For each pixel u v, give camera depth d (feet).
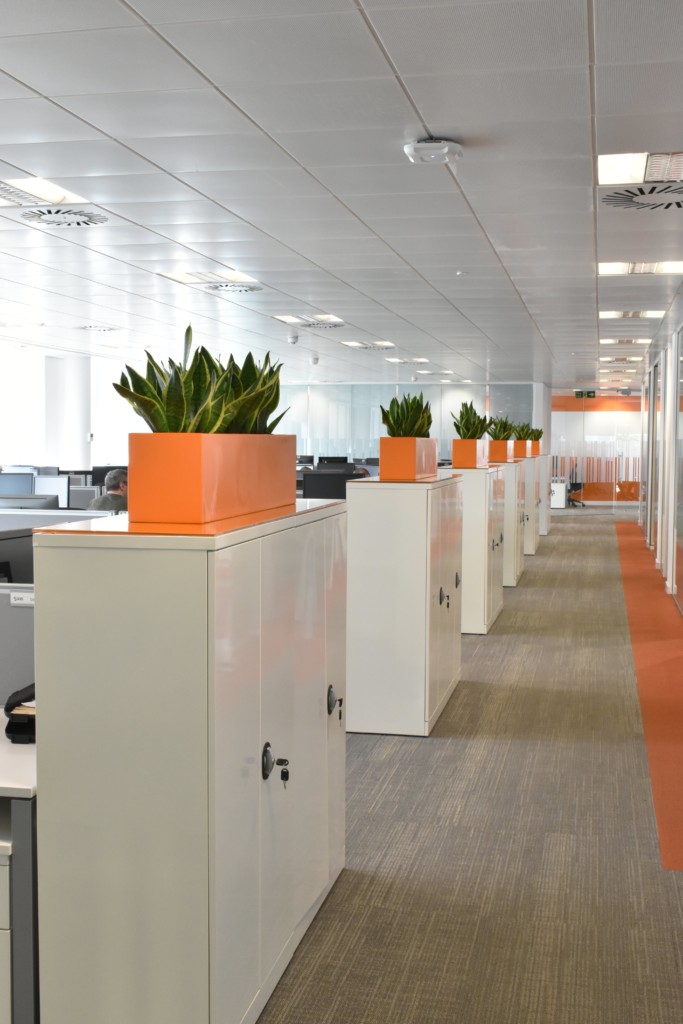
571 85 12.60
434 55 11.71
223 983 6.88
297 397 68.13
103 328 40.78
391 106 13.50
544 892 10.10
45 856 6.89
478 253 23.59
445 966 8.64
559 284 27.66
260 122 14.23
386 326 37.96
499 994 8.20
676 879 10.42
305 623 8.82
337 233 21.66
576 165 16.17
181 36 11.27
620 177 16.79
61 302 33.35
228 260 25.04
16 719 7.75
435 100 13.24
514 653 22.41
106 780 6.76
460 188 17.71
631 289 28.14
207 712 6.59
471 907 9.77
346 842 11.39
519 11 10.46
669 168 16.22
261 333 41.06
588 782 13.52
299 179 17.26
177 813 6.68
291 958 8.71
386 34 11.12
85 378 52.54
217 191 18.16
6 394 49.11
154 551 6.59
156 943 6.78
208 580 6.52
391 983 8.36
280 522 7.96
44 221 20.83
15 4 10.44
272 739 7.90
